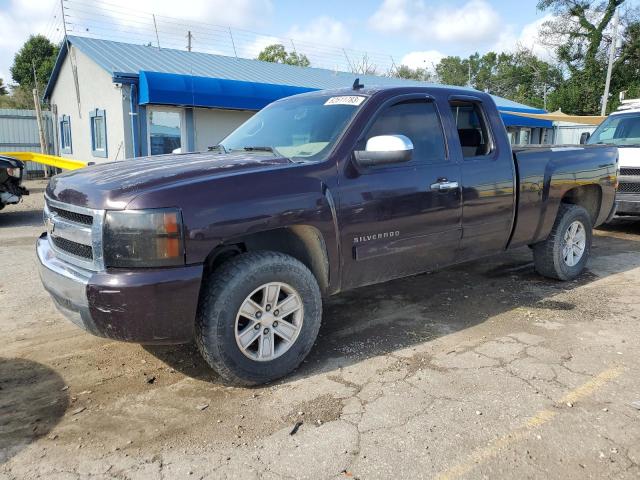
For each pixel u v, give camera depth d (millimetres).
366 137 3982
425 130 4395
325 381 3596
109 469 2674
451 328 4574
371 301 5316
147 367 3814
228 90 13852
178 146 14797
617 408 3219
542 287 5801
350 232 3811
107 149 15672
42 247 3762
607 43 35781
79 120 18203
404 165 4145
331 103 4352
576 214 5824
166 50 18828
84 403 3314
